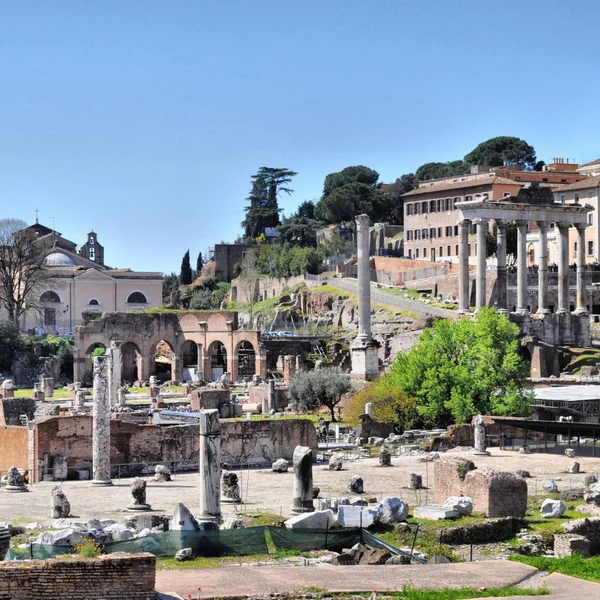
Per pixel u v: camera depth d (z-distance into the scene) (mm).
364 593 46344
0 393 166000
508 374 127000
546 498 77000
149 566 40031
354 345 150875
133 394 190375
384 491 81250
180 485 84375
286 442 98688
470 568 52594
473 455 101938
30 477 87625
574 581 49938
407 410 127375
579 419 124500
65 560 39750
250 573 49562
